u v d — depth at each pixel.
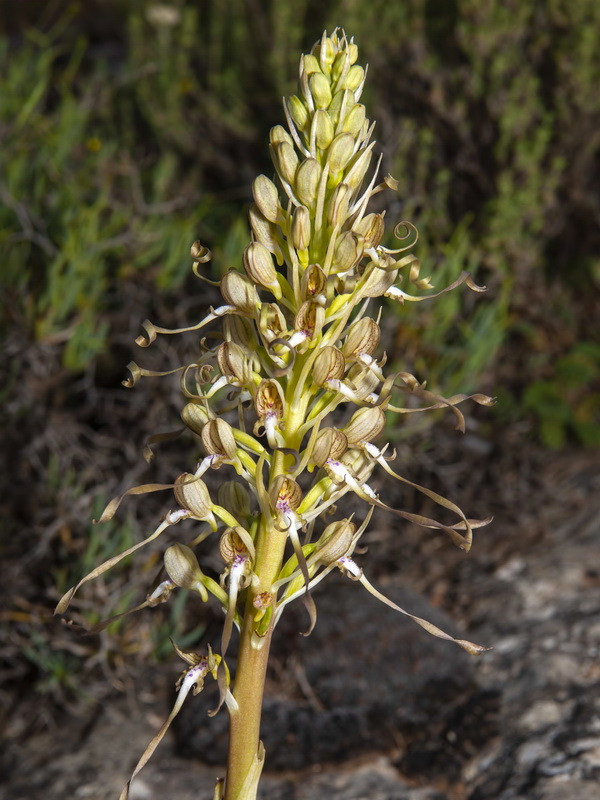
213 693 3.14
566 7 5.38
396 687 3.07
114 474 3.74
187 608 3.56
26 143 4.45
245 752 1.30
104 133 5.81
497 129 5.17
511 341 5.13
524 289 5.06
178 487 1.26
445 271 4.16
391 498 4.13
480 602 3.71
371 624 3.21
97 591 3.23
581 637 3.37
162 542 3.48
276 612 1.29
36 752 3.10
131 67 6.01
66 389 3.85
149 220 4.34
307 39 6.02
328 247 1.20
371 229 1.25
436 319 4.05
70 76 5.45
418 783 2.82
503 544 4.09
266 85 5.95
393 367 3.92
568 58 5.29
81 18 8.13
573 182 5.29
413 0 5.67
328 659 3.12
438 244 4.62
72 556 3.49
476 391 4.58
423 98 5.22
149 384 3.79
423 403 4.04
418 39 5.42
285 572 1.30
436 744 2.94
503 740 2.92
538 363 5.02
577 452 4.73
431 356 4.14
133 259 3.98
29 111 4.43
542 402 4.75
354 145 1.24
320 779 2.83
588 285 5.33
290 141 1.25
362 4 5.80
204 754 2.97
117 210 4.17
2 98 4.71
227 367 1.27
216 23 6.14
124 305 4.02
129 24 6.57
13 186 4.10
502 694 3.12
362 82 1.26
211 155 5.80
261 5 6.16
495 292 4.96
